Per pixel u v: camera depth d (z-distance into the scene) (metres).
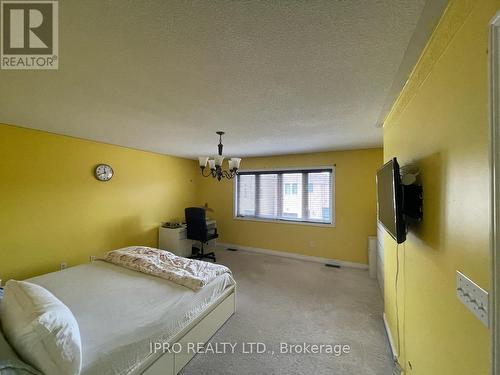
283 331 2.17
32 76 1.42
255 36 1.05
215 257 4.51
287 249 4.57
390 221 1.36
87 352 1.20
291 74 1.39
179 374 1.67
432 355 1.06
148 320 1.51
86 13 0.91
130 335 1.37
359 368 1.73
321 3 0.85
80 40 1.08
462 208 0.77
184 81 1.49
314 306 2.63
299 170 4.47
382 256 2.77
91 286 1.98
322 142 3.40
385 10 0.88
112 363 1.22
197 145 3.70
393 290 1.92
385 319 2.27
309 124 2.44
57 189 2.98
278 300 2.77
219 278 2.28
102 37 1.05
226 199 5.23
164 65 1.30
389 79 1.44
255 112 2.07
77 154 3.19
